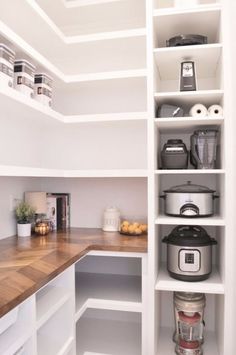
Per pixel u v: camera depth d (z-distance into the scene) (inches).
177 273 66.3
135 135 84.6
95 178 87.5
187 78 66.7
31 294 42.1
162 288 63.8
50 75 71.8
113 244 66.7
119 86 82.0
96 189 87.4
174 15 63.9
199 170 63.9
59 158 89.8
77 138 88.6
